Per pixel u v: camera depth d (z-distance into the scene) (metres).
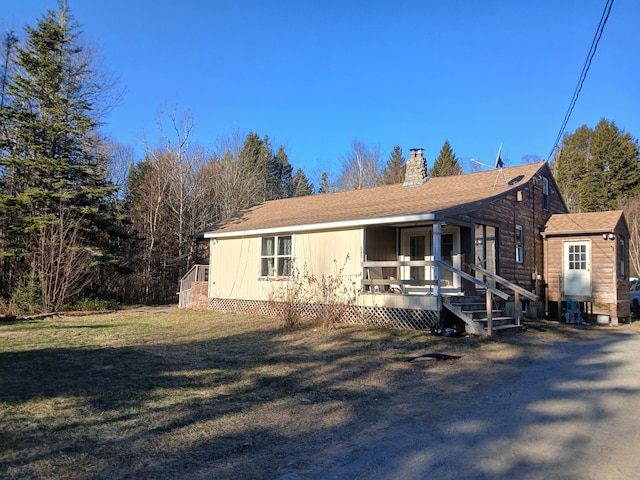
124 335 11.85
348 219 13.70
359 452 4.42
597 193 47.12
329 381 7.23
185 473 3.91
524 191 17.34
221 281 18.12
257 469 4.01
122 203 29.73
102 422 5.18
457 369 8.09
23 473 3.83
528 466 4.04
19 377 7.18
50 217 18.44
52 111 19.67
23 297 17.58
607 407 5.84
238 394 6.45
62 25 20.59
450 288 14.23
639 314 21.36
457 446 4.54
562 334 12.60
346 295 13.95
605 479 3.76
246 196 36.88
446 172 54.72
